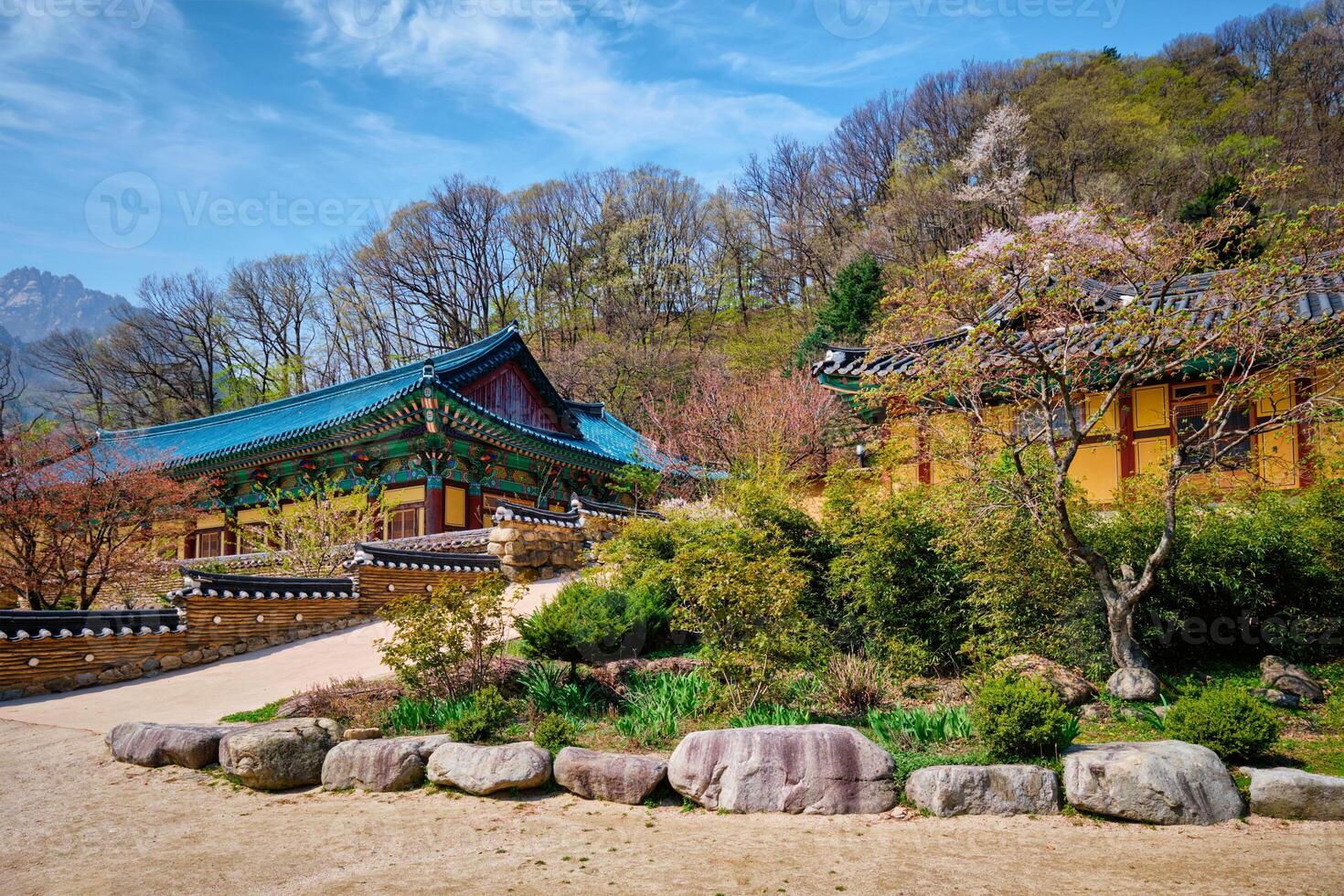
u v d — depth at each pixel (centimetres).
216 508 2392
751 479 1296
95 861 501
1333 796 521
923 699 787
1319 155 3856
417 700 800
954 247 4153
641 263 5272
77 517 1367
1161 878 432
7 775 692
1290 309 729
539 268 5541
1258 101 4503
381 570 1388
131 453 2470
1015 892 418
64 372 4862
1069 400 755
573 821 557
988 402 1040
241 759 646
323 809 596
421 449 2036
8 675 990
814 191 5378
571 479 2497
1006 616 812
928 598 865
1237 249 755
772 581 769
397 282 5284
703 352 3938
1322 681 752
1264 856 460
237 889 454
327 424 1947
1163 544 739
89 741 791
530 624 905
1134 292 875
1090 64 5106
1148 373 761
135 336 4909
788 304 5072
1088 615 805
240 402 5000
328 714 786
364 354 5553
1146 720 679
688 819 556
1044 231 736
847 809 555
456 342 5256
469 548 1614
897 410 944
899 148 5122
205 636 1165
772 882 441
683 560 802
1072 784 546
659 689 806
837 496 974
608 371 3891
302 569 1608
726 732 596
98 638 1062
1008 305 786
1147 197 3872
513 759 620
